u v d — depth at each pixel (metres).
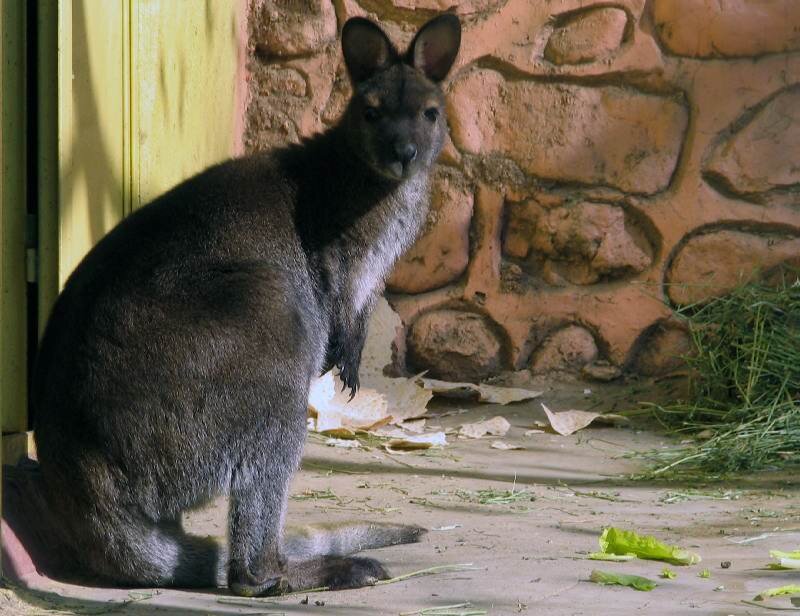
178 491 7.64
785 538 9.09
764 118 14.55
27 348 9.48
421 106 9.91
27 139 9.54
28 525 7.97
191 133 13.54
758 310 13.89
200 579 7.84
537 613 7.04
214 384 7.58
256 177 8.95
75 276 8.05
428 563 8.31
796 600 7.28
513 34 15.02
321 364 9.19
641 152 14.77
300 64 15.52
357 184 9.41
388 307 15.12
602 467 12.09
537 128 14.95
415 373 15.16
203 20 13.84
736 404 13.70
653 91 14.80
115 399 7.48
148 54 11.98
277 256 8.65
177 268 7.87
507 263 15.16
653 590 7.55
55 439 7.58
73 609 7.15
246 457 7.69
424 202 10.27
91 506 7.53
